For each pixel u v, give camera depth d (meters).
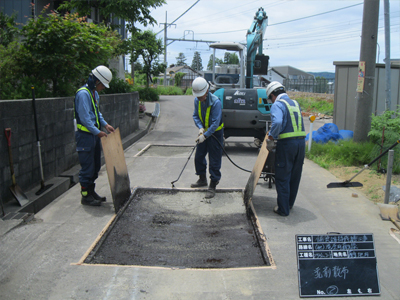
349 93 9.33
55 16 7.06
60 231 3.89
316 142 8.28
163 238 3.82
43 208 4.61
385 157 6.42
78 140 4.54
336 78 9.46
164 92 34.69
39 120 5.11
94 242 3.61
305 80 30.05
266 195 5.29
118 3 11.88
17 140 4.55
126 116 9.77
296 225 4.18
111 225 4.04
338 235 2.85
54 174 5.64
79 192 5.32
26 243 3.57
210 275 3.05
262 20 10.84
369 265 2.83
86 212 4.48
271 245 3.65
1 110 4.16
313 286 2.78
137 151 8.50
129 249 3.56
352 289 2.80
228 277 3.02
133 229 4.03
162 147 9.13
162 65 24.75
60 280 2.94
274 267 3.19
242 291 2.83
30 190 4.87
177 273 3.06
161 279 2.97
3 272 3.04
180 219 4.35
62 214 4.40
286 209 4.41
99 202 4.73
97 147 4.79
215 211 4.61
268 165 5.38
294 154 4.29
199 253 3.51
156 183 5.82
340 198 5.16
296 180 4.53
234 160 7.65
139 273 3.05
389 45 7.74
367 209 4.72
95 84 4.59
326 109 18.31
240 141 10.32
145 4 12.04
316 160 7.29
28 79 6.52
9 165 4.36
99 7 12.39
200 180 5.58
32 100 4.80
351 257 2.84
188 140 10.21
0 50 6.63
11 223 3.88
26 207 4.27
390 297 2.79
